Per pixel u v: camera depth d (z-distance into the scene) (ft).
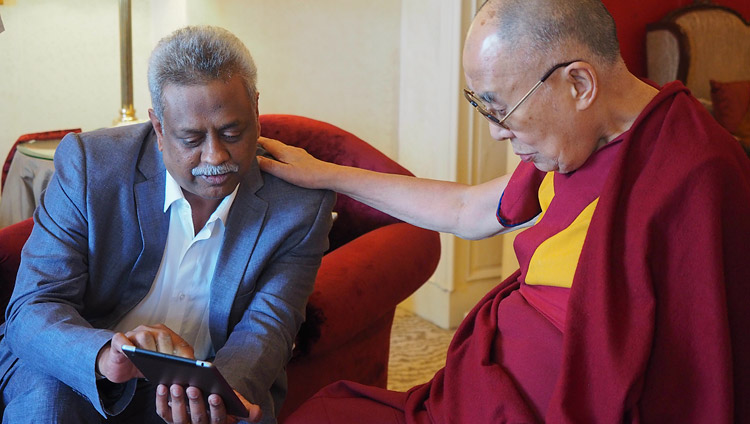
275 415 5.29
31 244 4.90
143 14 10.80
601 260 4.03
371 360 7.13
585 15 4.12
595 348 4.02
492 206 5.42
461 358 4.83
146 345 4.32
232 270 5.08
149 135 5.17
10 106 10.57
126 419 5.20
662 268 4.04
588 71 4.13
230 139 4.53
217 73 4.40
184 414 4.34
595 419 4.01
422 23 10.48
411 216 5.62
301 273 5.29
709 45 12.04
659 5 12.23
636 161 4.16
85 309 5.08
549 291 4.52
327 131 7.89
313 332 5.93
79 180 4.82
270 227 5.16
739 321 4.05
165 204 4.95
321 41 10.68
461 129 10.12
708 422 3.97
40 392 4.62
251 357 4.83
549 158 4.36
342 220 7.83
